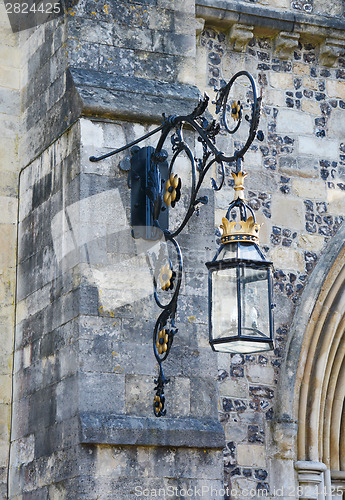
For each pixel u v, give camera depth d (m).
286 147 8.90
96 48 6.90
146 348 6.33
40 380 6.66
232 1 8.73
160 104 6.82
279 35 8.98
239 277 5.14
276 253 8.61
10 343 7.24
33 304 6.98
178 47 7.16
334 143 9.10
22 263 7.30
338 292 8.66
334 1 9.20
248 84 8.89
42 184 7.10
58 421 6.26
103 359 6.18
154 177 6.42
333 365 8.64
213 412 6.41
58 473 6.12
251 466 7.95
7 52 7.83
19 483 6.70
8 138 7.64
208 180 7.01
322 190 8.93
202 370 6.47
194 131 7.00
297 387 8.28
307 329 8.43
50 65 7.18
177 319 6.51
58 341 6.47
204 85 8.69
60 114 6.88
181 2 7.26
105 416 6.05
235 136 8.71
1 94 7.71
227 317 5.14
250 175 8.70
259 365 8.27
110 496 5.88
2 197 7.51
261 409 8.15
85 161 6.48
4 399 7.10
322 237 8.81
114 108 6.59
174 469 6.12
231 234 5.28
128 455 6.02
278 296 8.52
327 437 8.45
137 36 7.04
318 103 9.14
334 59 9.26
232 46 8.89
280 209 8.73
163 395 5.95
